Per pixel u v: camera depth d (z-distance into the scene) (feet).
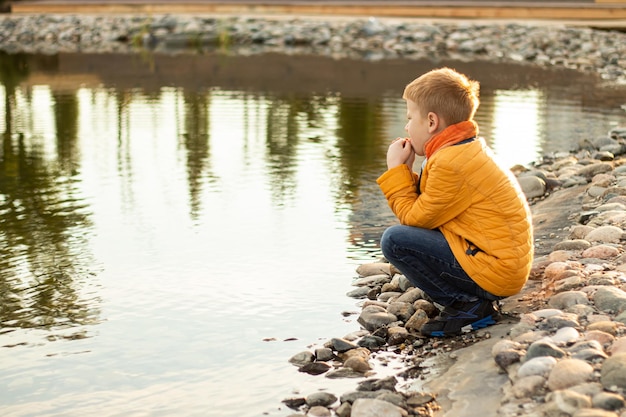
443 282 9.12
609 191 13.21
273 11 54.19
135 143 20.49
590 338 7.84
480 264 8.82
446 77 8.93
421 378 8.27
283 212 14.70
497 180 8.83
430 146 8.95
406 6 52.29
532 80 30.91
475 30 44.14
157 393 8.30
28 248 12.82
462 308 9.23
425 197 8.88
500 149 19.01
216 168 17.94
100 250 12.72
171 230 13.71
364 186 16.40
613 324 8.09
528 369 7.32
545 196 14.44
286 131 21.79
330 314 10.25
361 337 9.46
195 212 14.73
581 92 27.71
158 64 36.83
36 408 8.04
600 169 15.19
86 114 24.50
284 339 9.54
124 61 38.06
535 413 6.75
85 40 46.75
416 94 9.02
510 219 8.83
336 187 16.33
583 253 10.54
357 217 14.38
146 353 9.22
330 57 38.78
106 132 21.85
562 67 34.83
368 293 10.77
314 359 8.99
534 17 50.72
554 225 12.50
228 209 14.89
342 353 9.07
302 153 19.27
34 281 11.43
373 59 37.88
